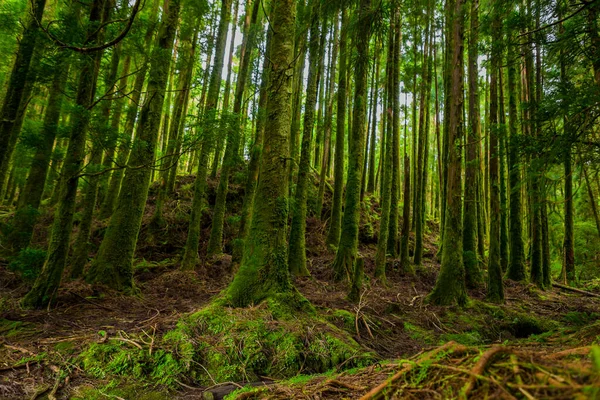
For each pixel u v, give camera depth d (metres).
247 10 13.61
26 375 3.44
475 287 10.57
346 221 9.72
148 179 7.61
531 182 5.67
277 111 6.34
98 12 5.72
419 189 13.86
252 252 5.94
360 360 4.54
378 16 8.17
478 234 15.02
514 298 9.57
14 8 7.75
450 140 8.98
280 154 6.24
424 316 7.11
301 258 9.91
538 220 12.02
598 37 4.89
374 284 9.59
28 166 8.31
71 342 4.19
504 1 5.72
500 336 6.69
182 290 7.89
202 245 11.89
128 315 5.64
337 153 12.60
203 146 5.91
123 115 10.81
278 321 5.03
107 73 7.32
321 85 19.30
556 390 1.05
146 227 11.82
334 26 16.30
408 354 5.20
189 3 9.98
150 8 10.76
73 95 6.32
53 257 5.62
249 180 10.53
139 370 3.72
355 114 9.75
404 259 12.10
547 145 5.17
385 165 10.70
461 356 1.66
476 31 9.11
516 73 11.71
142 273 9.19
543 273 12.01
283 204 6.14
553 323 7.44
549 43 5.21
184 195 14.14
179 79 14.13
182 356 4.02
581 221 16.03
